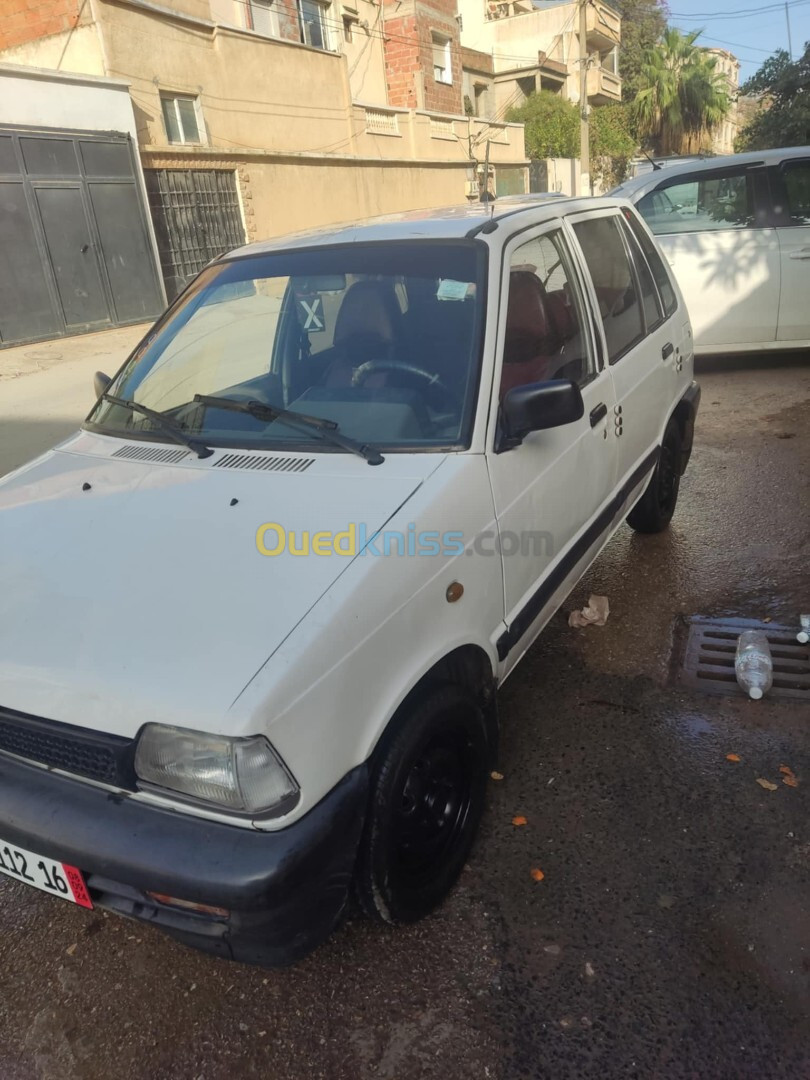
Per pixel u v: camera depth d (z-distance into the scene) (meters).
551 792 2.76
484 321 2.52
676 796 2.70
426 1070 1.90
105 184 12.04
